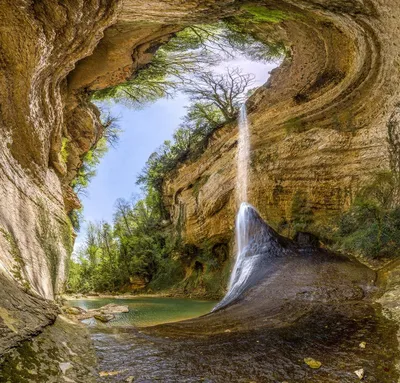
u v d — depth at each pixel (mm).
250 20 12312
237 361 3219
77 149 15133
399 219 8586
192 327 4980
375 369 2914
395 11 7359
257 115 16266
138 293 24547
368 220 9789
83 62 11594
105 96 17453
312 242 11453
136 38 10875
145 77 16344
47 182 8648
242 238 15000
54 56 7691
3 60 6594
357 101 11766
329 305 5355
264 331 4312
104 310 8953
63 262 7883
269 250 11234
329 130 12641
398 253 7797
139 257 27172
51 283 5961
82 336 3885
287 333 4133
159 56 14805
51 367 2678
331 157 12281
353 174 11469
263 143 15398
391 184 9945
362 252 8719
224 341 3959
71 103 12969
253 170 15156
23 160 7457
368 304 5129
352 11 7812
